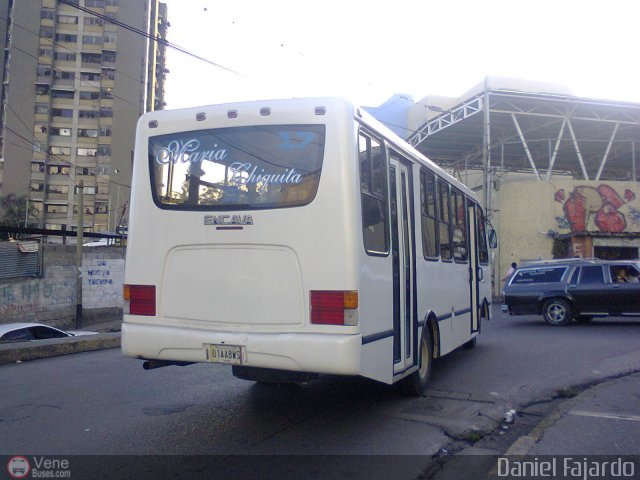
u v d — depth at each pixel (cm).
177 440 578
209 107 602
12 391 798
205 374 913
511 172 4419
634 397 747
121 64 6700
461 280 1002
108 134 6656
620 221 3120
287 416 666
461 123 3494
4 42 6600
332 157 548
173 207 599
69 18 6681
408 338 701
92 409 696
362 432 605
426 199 809
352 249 536
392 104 4725
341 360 522
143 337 594
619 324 1605
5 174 6519
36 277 2345
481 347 1202
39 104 6594
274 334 547
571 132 3369
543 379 874
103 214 6600
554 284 1625
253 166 574
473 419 654
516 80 3975
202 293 578
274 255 554
